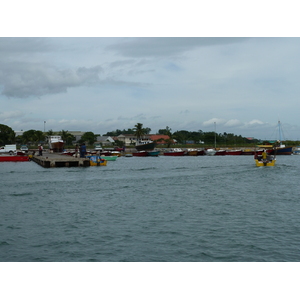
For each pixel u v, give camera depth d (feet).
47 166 188.65
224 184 117.39
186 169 173.58
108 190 104.42
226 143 582.35
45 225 63.57
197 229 60.39
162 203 84.33
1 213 73.36
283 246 51.55
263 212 74.02
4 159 247.91
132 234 57.47
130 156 356.38
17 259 46.98
